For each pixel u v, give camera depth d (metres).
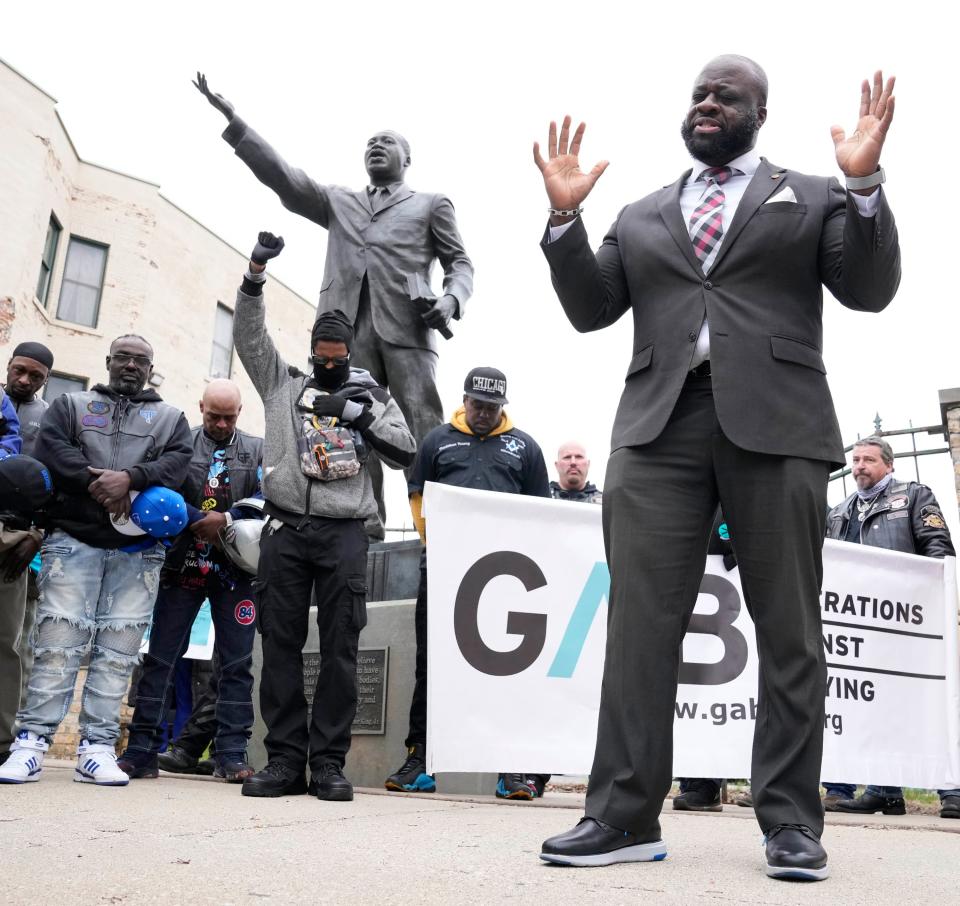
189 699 6.29
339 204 6.43
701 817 3.79
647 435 2.43
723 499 2.43
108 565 4.18
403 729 4.88
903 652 4.71
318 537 3.98
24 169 18.72
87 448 4.11
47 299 20.08
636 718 2.31
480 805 3.79
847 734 4.53
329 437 4.02
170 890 1.72
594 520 4.21
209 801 3.41
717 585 4.42
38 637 4.01
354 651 3.97
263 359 4.28
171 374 21.84
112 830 2.47
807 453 2.36
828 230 2.47
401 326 6.20
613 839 2.24
